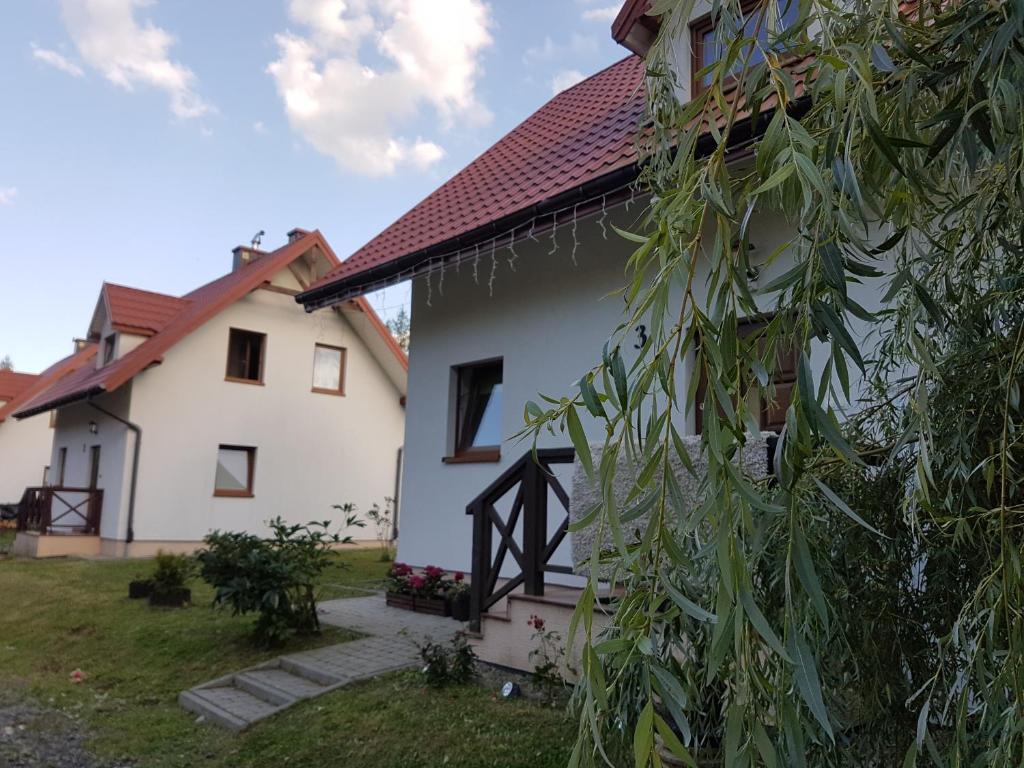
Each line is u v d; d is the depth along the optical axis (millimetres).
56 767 3939
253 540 6137
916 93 1479
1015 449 1454
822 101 1417
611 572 1395
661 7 1651
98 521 13445
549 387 6613
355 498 16016
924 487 1390
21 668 6000
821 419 1069
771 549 1506
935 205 1694
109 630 6906
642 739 955
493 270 6828
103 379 12875
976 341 1660
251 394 14586
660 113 1941
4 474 21719
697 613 1054
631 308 1244
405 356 16500
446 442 7691
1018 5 1217
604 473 1104
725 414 1088
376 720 3979
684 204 1205
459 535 7395
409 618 6781
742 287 1134
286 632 5738
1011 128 1334
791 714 1169
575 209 5645
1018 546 1348
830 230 1229
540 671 4027
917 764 1384
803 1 1365
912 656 1660
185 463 13492
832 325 1131
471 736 3625
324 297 8555
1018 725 1144
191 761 3895
